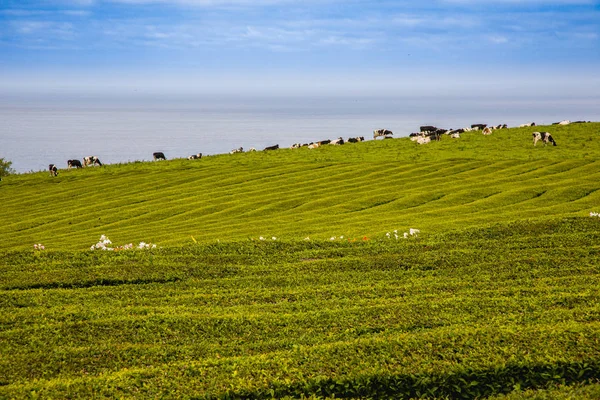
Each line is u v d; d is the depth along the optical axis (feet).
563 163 202.39
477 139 265.75
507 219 134.21
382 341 52.13
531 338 51.26
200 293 71.82
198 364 49.67
